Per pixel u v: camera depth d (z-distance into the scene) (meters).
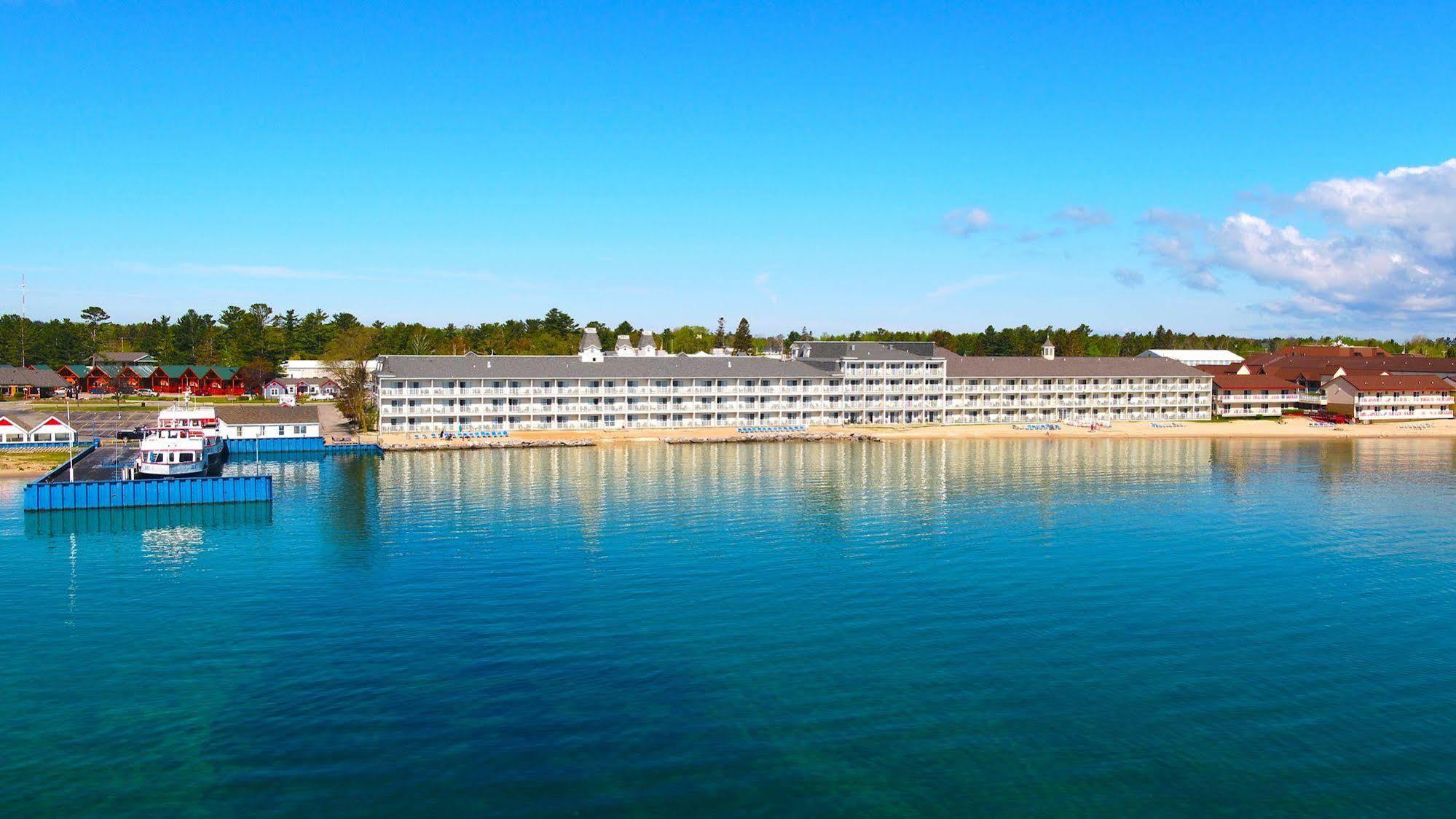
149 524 103.81
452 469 145.88
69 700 53.81
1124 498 120.88
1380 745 48.94
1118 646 63.06
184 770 45.66
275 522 103.69
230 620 68.19
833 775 45.53
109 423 186.88
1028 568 83.06
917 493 124.69
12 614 70.19
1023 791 44.31
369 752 47.47
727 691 55.09
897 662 59.75
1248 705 53.53
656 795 43.66
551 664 59.19
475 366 194.25
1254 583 78.69
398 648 62.06
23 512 109.69
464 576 79.62
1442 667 59.34
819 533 97.56
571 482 132.12
